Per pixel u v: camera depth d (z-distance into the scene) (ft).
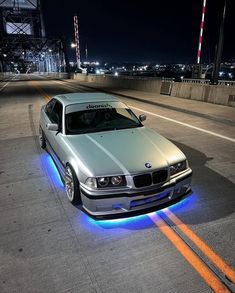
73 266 9.43
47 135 18.35
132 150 12.77
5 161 19.81
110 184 11.09
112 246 10.40
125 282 8.71
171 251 10.07
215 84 49.03
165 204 12.00
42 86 104.42
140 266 9.37
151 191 11.32
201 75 64.44
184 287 8.49
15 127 31.65
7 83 136.05
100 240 10.76
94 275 9.02
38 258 9.85
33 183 15.96
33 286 8.65
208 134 26.45
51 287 8.60
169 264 9.43
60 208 13.14
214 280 8.73
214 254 9.87
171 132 27.48
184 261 9.55
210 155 20.35
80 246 10.42
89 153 12.49
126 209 11.24
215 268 9.21
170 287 8.50
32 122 34.32
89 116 15.94
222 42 46.88
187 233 11.12
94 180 11.06
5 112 43.16
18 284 8.74
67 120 15.44
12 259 9.83
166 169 11.73
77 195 12.67
